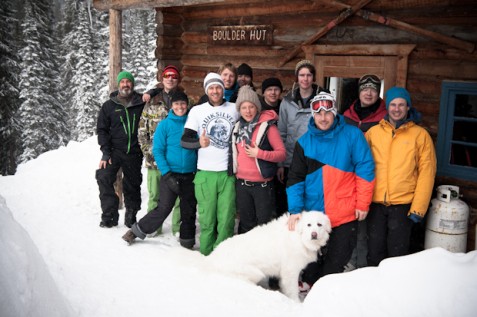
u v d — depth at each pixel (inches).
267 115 163.8
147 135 201.3
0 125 824.3
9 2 925.2
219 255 154.3
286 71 237.8
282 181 186.7
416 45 182.7
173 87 200.1
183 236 187.9
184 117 182.5
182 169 182.1
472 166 172.9
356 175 143.1
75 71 1203.9
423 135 140.2
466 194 169.8
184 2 212.4
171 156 181.5
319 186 144.9
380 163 144.3
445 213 150.9
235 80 201.2
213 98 171.2
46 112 941.8
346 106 236.8
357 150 140.8
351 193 143.9
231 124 171.6
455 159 178.5
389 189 142.2
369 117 161.9
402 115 140.2
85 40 1198.3
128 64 1307.8
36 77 932.6
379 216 147.1
